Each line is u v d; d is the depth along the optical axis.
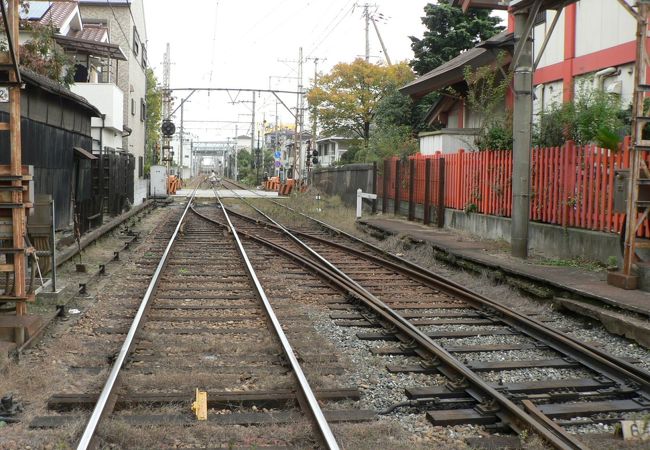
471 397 5.46
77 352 6.69
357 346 7.16
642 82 8.80
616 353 7.09
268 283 10.81
